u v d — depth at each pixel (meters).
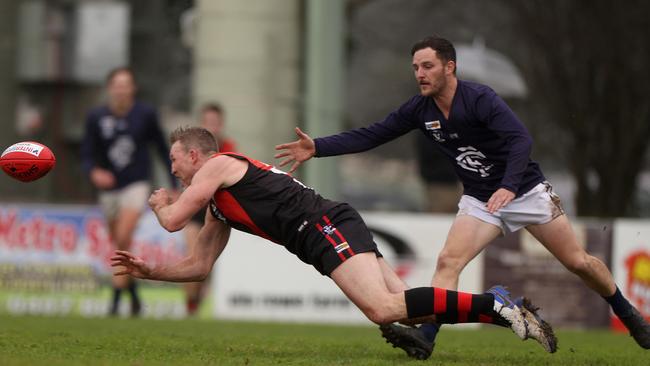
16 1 74.00
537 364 22.98
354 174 109.50
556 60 85.06
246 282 46.66
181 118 79.62
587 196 84.44
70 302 47.34
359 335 33.31
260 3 53.66
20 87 74.44
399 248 46.66
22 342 25.27
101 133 42.62
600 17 83.44
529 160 24.97
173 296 47.00
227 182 22.31
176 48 77.81
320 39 51.75
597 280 25.33
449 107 24.12
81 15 73.44
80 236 47.47
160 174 59.12
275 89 53.88
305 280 46.69
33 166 23.55
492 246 46.31
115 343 25.70
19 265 47.59
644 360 24.80
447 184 62.88
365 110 106.50
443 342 30.38
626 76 83.19
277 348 25.62
